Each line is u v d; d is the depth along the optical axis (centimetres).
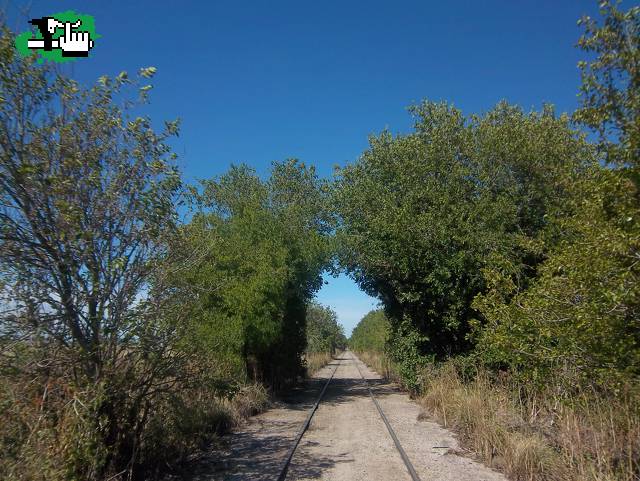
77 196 642
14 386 608
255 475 838
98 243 657
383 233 1772
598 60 608
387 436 1176
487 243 1466
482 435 972
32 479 558
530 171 1546
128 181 689
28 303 620
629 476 641
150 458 811
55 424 618
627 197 599
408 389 2062
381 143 2069
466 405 1175
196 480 816
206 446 1047
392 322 2120
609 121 609
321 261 2253
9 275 613
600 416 711
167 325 733
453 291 1614
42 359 634
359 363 5628
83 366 663
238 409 1406
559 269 702
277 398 1914
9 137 595
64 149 632
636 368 614
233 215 2053
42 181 609
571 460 713
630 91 590
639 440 677
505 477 811
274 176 2825
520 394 1069
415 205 1717
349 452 1016
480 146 1641
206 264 1159
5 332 612
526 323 731
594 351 639
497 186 1623
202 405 1049
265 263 1697
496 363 1448
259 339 1666
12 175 591
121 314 677
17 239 609
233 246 1683
